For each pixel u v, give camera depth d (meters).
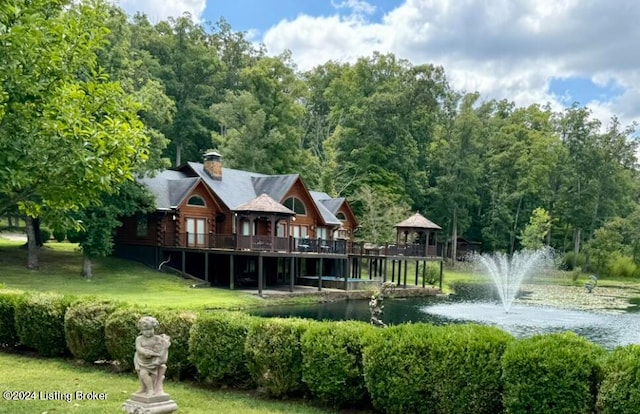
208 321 7.52
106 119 7.66
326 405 6.82
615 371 5.13
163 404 6.16
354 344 6.61
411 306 26.86
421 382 6.04
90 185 7.31
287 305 25.59
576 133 60.62
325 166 53.72
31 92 6.62
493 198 59.34
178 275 29.62
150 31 53.00
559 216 59.38
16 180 6.30
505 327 19.98
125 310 8.27
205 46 57.75
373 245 37.03
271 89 47.44
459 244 58.53
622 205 62.75
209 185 31.94
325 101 69.06
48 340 9.07
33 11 6.51
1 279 23.45
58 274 26.16
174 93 51.97
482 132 59.72
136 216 31.56
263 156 44.03
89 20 7.84
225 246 29.06
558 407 5.30
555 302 29.36
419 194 55.47
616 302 30.03
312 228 34.78
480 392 5.75
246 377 7.57
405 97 53.22
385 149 51.72
